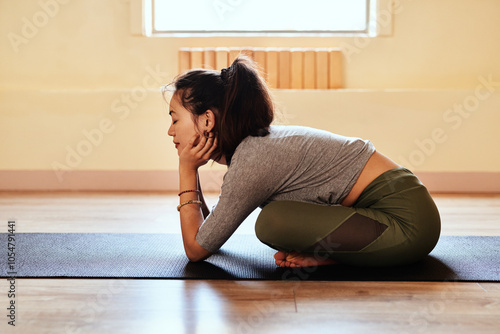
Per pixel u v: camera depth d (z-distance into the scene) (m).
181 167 1.77
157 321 1.28
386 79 4.12
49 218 2.78
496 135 3.96
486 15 4.06
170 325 1.26
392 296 1.47
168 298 1.45
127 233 2.35
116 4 4.12
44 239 2.20
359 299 1.44
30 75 4.17
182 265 1.77
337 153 1.72
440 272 1.69
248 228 2.52
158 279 1.63
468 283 1.59
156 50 4.14
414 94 3.96
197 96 1.67
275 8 4.18
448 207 3.27
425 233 1.68
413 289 1.53
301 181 1.69
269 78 4.02
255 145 1.64
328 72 4.07
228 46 4.12
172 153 4.04
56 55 4.16
